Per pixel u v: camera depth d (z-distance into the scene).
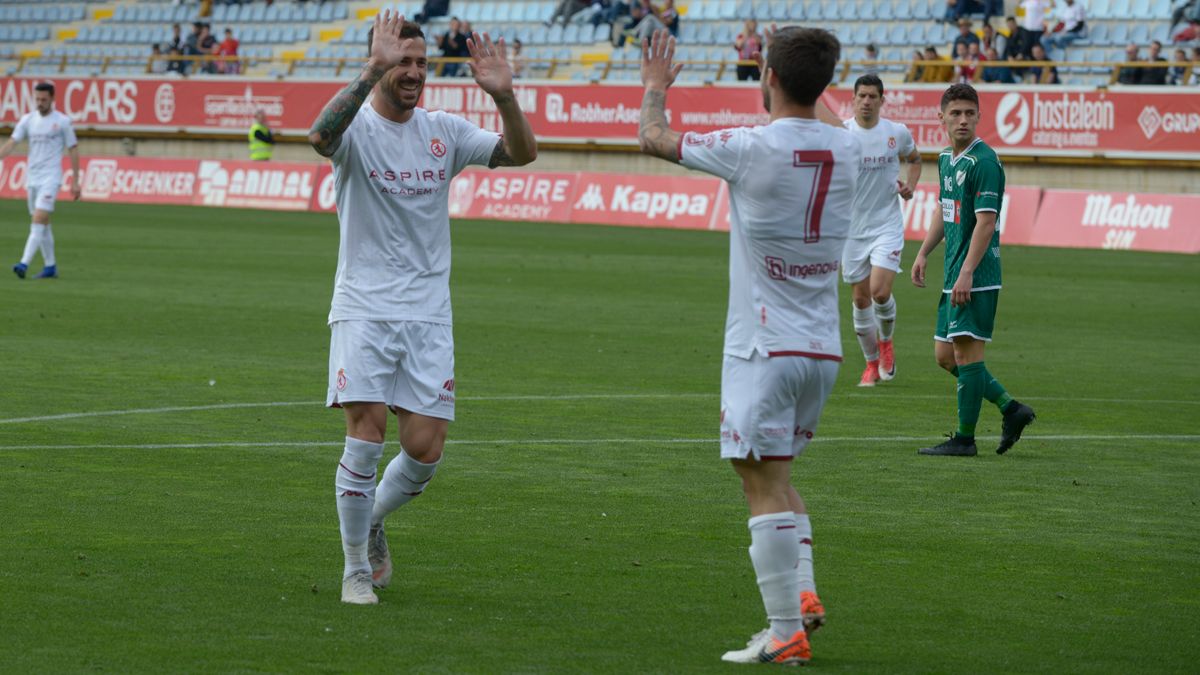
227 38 156.12
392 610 21.38
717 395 43.06
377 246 22.28
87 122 154.88
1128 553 25.70
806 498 29.89
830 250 19.42
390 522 27.09
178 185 144.25
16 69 168.38
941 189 35.03
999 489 31.06
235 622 20.52
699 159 19.17
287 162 139.62
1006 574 24.19
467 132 22.84
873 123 46.16
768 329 19.20
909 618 21.56
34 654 18.86
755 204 19.08
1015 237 108.31
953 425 39.12
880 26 136.38
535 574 23.61
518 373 46.69
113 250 91.12
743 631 20.67
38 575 22.73
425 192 22.42
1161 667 19.34
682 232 115.88
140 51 169.75
